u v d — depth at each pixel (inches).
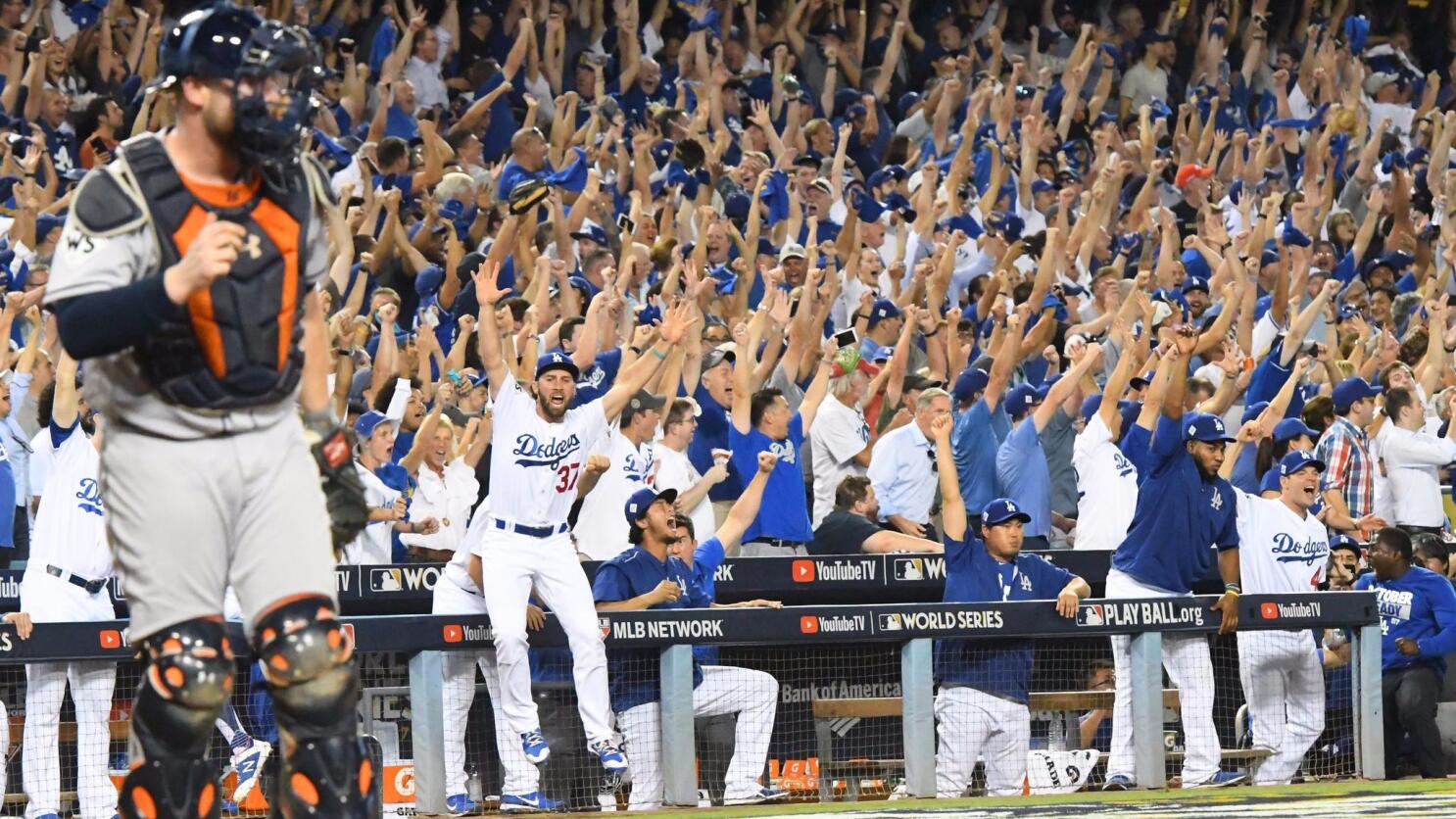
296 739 548.1
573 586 1243.8
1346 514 1685.5
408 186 2044.8
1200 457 1393.9
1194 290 2198.6
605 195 2081.7
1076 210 2546.8
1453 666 1497.3
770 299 1724.9
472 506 1499.8
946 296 2123.5
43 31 2165.4
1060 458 1723.7
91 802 1169.4
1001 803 1158.3
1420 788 1246.9
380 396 1497.3
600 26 2608.3
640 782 1291.8
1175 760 1417.3
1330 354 1975.9
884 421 1787.6
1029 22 3073.3
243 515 542.9
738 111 2591.0
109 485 538.6
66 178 1989.4
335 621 548.4
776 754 1358.3
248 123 513.3
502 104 2370.8
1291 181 2989.7
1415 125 3137.3
